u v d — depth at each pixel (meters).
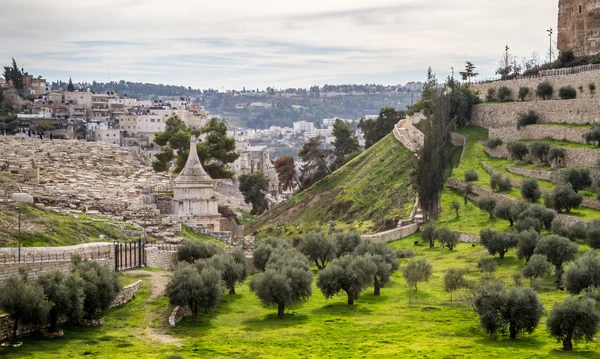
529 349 119.88
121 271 150.25
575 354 116.81
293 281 144.25
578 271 140.00
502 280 157.12
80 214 178.12
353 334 129.00
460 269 169.38
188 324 131.75
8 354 104.50
